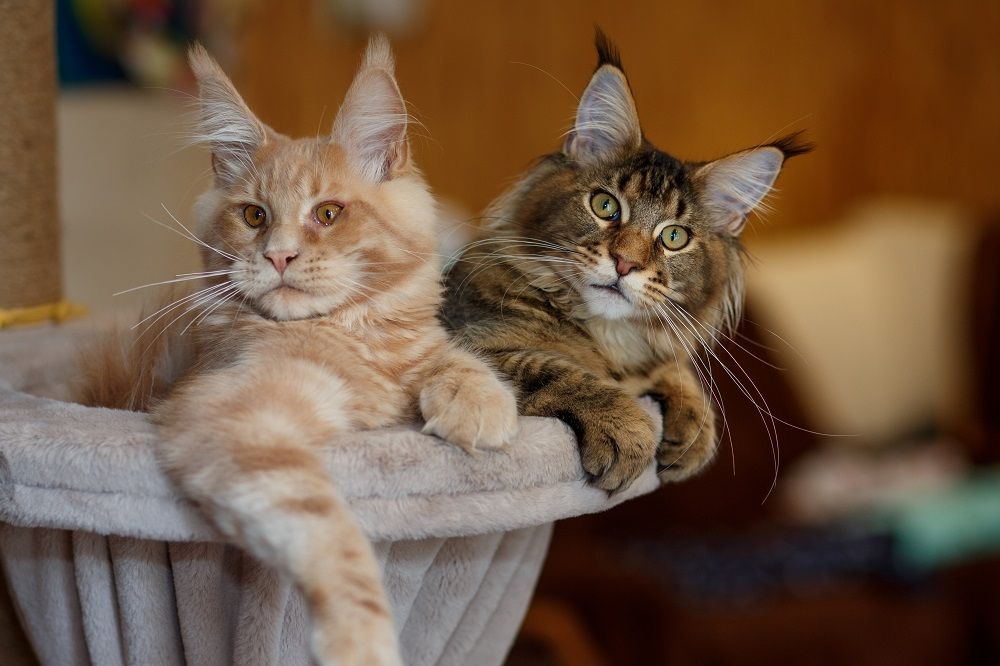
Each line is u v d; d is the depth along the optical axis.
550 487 1.36
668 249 1.98
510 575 1.58
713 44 5.33
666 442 1.76
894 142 5.59
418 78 5.18
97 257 3.69
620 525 3.49
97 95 3.99
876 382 4.64
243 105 1.72
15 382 1.71
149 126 3.79
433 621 1.51
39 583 1.41
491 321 1.89
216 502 1.19
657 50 5.27
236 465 1.21
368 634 1.13
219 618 1.35
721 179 2.06
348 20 5.07
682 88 5.32
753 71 5.39
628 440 1.48
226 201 1.69
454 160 5.29
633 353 1.97
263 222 1.65
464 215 4.62
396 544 1.40
